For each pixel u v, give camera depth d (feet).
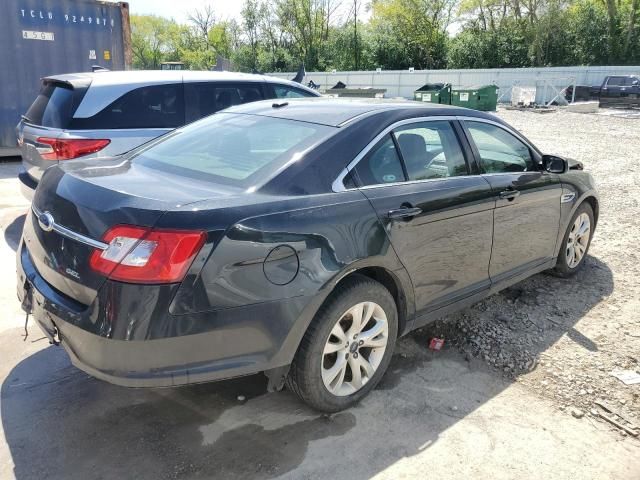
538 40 142.10
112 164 10.64
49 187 9.53
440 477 8.34
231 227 7.97
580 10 144.36
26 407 9.81
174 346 7.71
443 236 10.98
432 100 89.97
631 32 136.67
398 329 10.85
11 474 8.20
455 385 10.82
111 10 33.55
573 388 10.75
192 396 10.27
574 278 16.26
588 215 16.29
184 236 7.63
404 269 10.22
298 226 8.57
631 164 36.40
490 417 9.82
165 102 19.40
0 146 32.42
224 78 21.01
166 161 10.52
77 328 7.97
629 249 18.85
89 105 17.93
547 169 14.06
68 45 32.68
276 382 8.94
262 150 9.97
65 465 8.43
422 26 160.56
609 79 97.81
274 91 22.29
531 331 13.04
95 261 7.84
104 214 8.00
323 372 9.32
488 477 8.36
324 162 9.54
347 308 9.29
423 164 11.09
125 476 8.23
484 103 88.38
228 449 8.85
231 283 7.93
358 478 8.29
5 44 31.01
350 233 9.15
